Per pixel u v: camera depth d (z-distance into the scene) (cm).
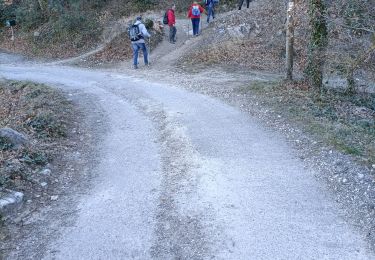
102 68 1808
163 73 1581
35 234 545
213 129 902
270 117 954
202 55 1761
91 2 2434
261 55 1750
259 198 611
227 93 1200
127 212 598
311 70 1186
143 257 499
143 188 667
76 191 664
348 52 1154
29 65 1983
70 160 780
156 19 2238
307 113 968
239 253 495
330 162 691
